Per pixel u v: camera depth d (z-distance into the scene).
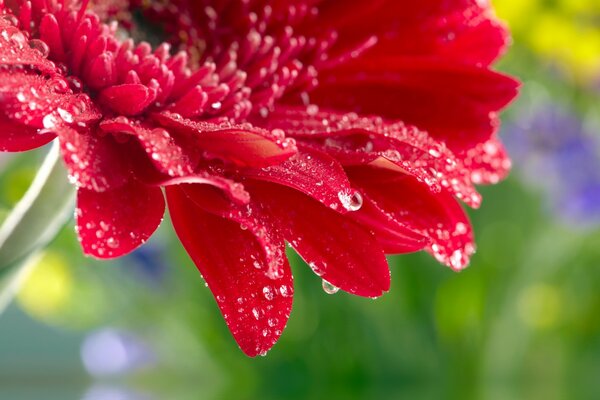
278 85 0.22
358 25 0.23
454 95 0.22
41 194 0.20
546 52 0.54
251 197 0.19
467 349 0.54
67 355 0.64
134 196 0.19
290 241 0.19
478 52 0.23
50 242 0.20
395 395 0.51
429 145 0.20
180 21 0.24
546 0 0.52
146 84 0.21
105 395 0.50
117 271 0.51
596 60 0.54
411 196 0.20
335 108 0.22
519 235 0.54
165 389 0.55
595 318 0.60
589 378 0.59
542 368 0.58
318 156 0.20
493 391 0.53
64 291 0.51
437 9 0.22
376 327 0.52
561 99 0.60
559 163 0.51
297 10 0.23
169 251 0.50
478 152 0.22
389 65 0.22
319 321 0.52
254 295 0.19
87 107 0.19
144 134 0.18
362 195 0.19
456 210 0.21
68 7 0.21
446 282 0.54
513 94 0.22
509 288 0.54
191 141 0.19
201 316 0.52
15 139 0.19
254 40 0.22
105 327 0.56
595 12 0.52
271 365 0.53
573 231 0.54
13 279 0.20
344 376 0.53
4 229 0.20
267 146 0.19
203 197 0.19
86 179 0.18
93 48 0.20
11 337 0.64
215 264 0.19
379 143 0.21
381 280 0.19
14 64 0.19
